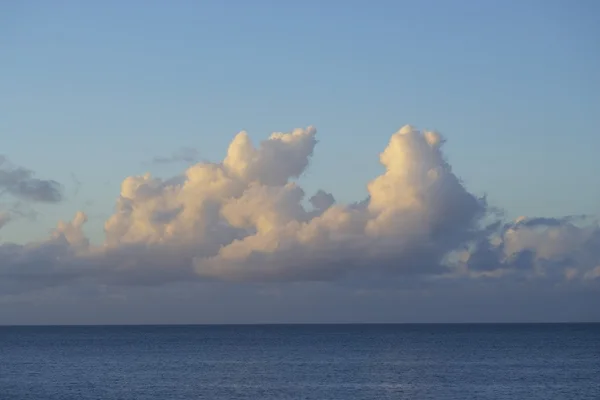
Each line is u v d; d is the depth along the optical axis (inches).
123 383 4835.1
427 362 6451.8
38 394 4306.1
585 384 4645.7
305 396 4114.2
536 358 6919.3
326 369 5757.9
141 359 7091.5
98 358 7268.7
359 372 5482.3
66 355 7795.3
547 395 4131.4
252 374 5374.0
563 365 6067.9
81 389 4520.2
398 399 3991.1
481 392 4256.9
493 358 6939.0
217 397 4092.0
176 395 4190.5
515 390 4347.9
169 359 7062.0
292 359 6948.8
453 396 4094.5
